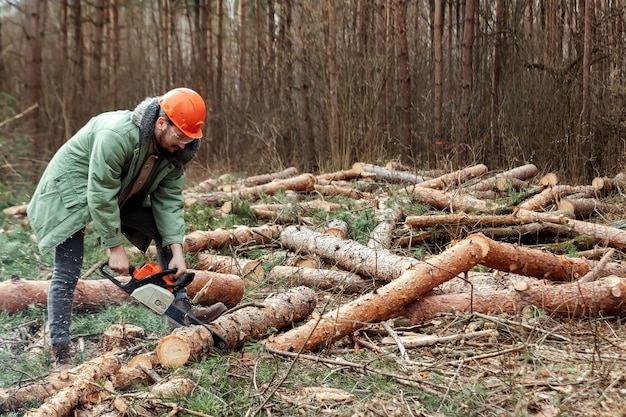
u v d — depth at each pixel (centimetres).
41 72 1212
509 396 316
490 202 691
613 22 896
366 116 1048
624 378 333
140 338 408
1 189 912
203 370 337
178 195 395
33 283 466
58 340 366
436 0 1020
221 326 369
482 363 365
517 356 365
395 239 612
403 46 1047
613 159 894
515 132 1003
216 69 1395
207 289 461
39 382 339
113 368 334
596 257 539
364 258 498
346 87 1062
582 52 938
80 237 371
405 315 425
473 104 1054
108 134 348
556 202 705
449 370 356
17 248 615
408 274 411
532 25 1045
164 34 1364
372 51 1093
